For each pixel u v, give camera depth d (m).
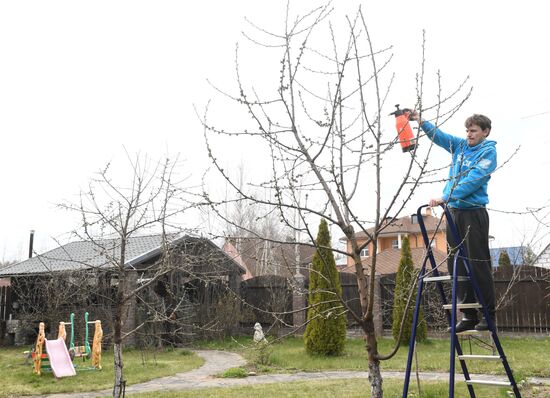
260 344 4.33
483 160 4.32
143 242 17.55
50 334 16.09
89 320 14.95
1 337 17.19
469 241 4.56
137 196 6.75
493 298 4.59
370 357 3.39
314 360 12.10
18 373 10.60
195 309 17.64
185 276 15.54
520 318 15.93
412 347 3.82
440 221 3.71
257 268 26.12
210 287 18.42
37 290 16.86
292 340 17.48
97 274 12.05
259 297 19.30
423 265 3.77
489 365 9.81
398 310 14.30
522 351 12.23
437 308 13.12
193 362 12.55
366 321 3.41
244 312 19.09
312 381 9.24
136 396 8.03
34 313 16.39
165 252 6.03
